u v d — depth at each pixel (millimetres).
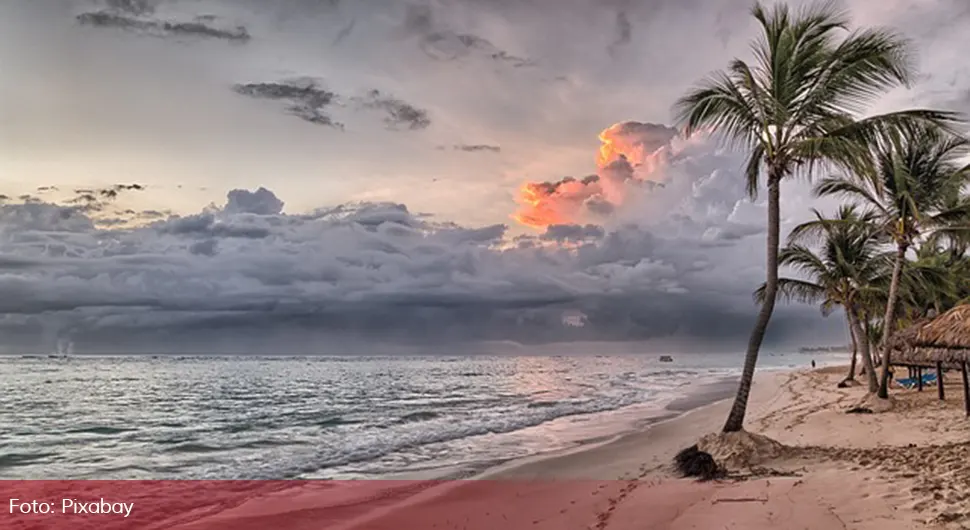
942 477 7762
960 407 17594
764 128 12422
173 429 22125
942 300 33094
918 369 26125
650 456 13164
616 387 41281
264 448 17297
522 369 84875
